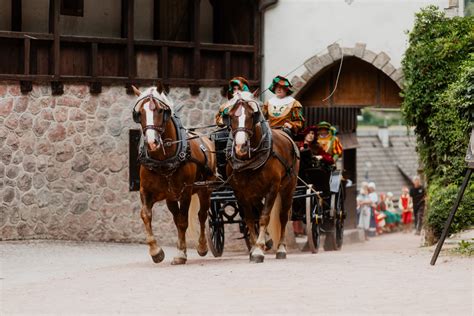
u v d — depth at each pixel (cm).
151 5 2256
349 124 3050
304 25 2203
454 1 2039
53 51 1956
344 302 987
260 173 1371
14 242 1914
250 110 1345
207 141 1539
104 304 1012
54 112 1970
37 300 1055
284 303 988
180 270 1290
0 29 2028
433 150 1889
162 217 2136
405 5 2114
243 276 1195
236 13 2297
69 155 1991
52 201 1970
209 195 1534
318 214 1767
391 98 2233
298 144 1752
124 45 2069
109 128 2042
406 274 1183
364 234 3184
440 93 1862
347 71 2266
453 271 1195
